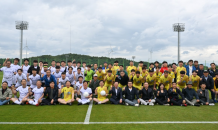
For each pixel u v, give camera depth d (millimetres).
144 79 10000
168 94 8516
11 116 6055
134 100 8375
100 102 8367
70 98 8531
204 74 9227
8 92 8234
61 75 9836
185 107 7715
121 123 5340
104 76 11023
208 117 6082
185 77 9500
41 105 7984
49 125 5102
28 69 10195
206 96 8422
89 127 4941
